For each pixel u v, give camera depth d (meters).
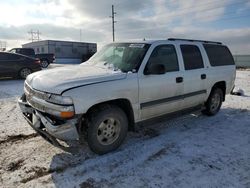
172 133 4.73
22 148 3.95
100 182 3.06
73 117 3.26
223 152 3.92
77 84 3.35
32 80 3.84
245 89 10.20
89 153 3.80
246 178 3.18
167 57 4.52
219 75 5.73
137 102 3.96
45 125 3.37
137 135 4.57
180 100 4.73
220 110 6.50
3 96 7.92
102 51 4.96
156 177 3.19
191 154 3.84
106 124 3.67
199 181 3.10
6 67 11.60
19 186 2.95
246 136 4.65
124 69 4.04
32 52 20.69
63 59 43.12
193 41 5.32
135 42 4.55
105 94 3.50
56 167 3.38
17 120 5.37
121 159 3.64
